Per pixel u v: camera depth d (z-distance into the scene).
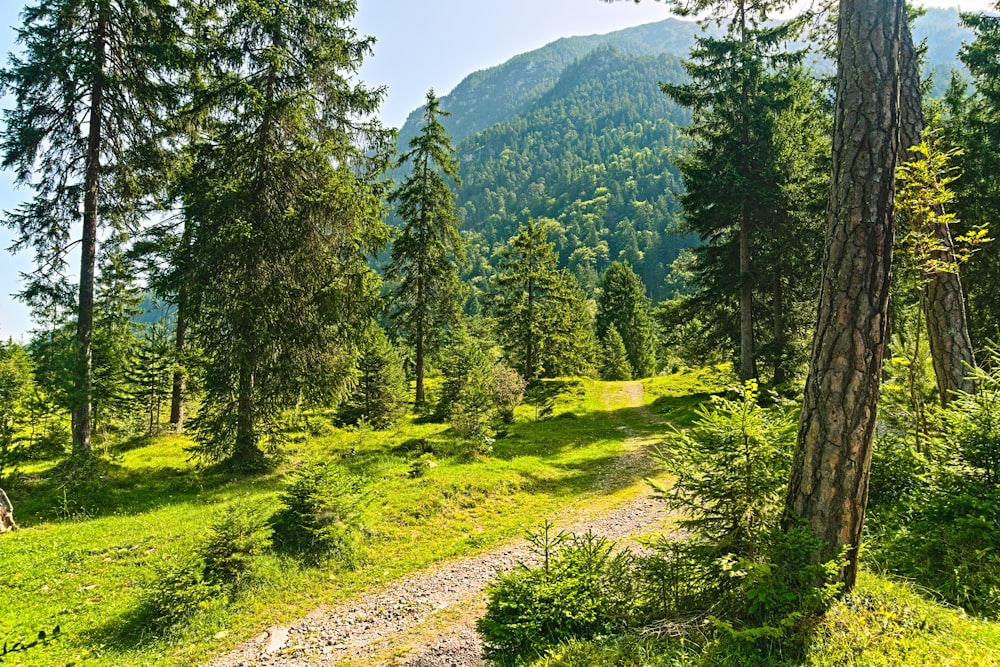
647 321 55.44
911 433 6.95
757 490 4.60
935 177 6.44
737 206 19.88
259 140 14.32
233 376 14.11
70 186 14.23
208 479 13.70
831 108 18.05
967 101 17.83
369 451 16.03
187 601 6.80
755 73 19.50
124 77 14.09
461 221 27.92
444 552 9.17
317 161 14.46
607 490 12.69
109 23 14.05
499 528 10.36
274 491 12.15
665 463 5.02
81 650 6.14
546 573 5.53
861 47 4.44
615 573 5.35
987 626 3.88
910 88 7.30
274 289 14.02
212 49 13.77
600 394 34.09
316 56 14.63
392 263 27.95
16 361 18.64
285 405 14.98
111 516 10.95
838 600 4.16
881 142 4.30
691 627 4.39
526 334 36.91
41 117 13.66
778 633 3.74
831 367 4.31
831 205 4.53
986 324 16.70
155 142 15.00
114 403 18.28
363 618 7.00
